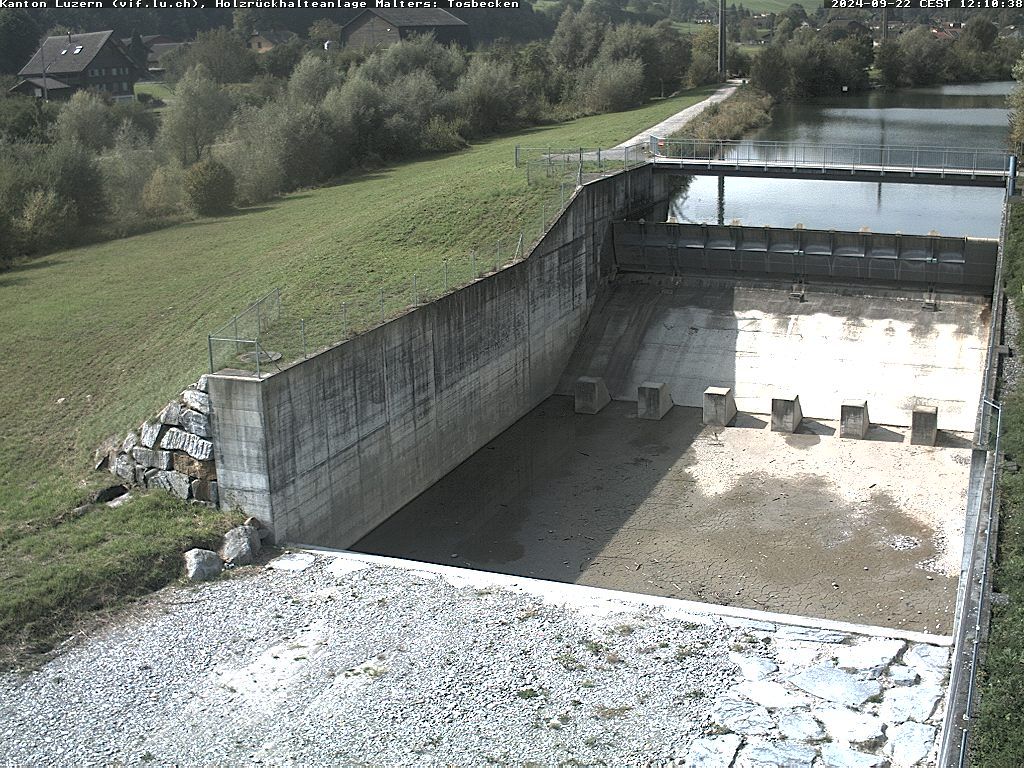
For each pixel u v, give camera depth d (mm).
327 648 29219
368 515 41688
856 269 55875
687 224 58906
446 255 53375
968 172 57000
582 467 47312
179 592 32406
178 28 174375
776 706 26109
